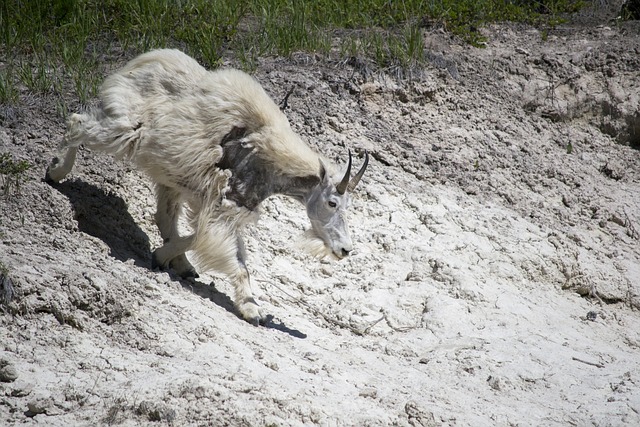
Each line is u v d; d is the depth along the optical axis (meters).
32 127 25.81
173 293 20.55
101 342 17.61
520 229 30.19
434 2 41.09
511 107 37.34
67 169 22.30
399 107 34.62
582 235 31.36
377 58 35.41
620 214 33.56
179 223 25.31
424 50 37.53
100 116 21.20
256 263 25.30
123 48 33.25
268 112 21.36
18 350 16.52
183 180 21.22
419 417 17.61
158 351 17.91
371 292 25.44
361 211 28.81
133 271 20.38
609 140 38.78
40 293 17.59
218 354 18.36
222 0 37.19
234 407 15.90
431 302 25.11
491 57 39.34
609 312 28.05
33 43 32.22
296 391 17.52
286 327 22.30
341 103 33.25
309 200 22.05
